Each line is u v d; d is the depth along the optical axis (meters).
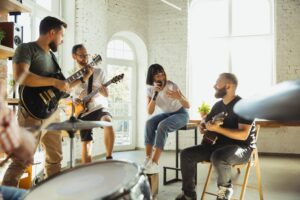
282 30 6.68
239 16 7.17
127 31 7.12
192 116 7.43
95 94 3.89
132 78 7.53
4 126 1.01
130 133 7.48
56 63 2.83
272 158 6.11
